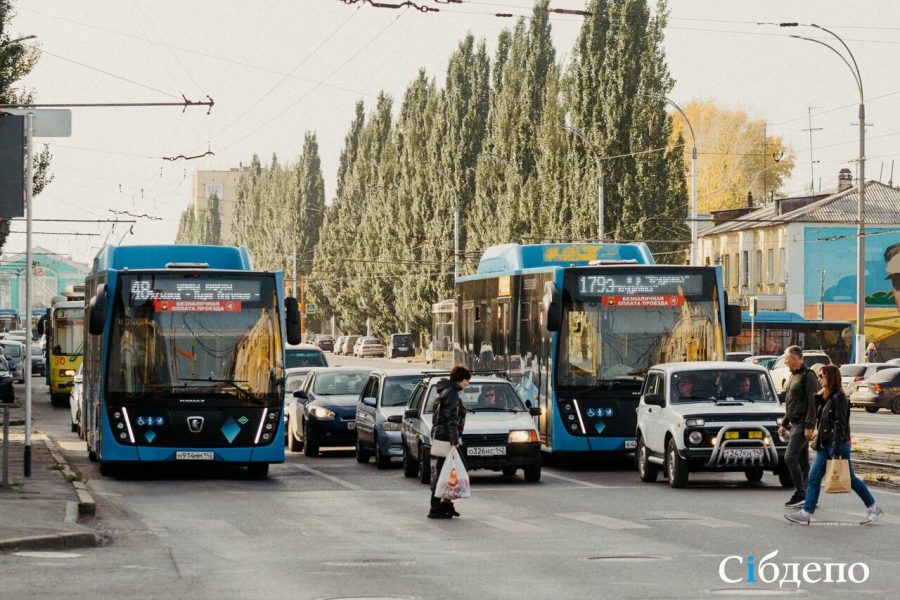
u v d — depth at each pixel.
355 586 15.48
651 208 88.88
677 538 20.09
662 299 35.00
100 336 32.38
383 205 137.00
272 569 17.00
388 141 139.25
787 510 24.17
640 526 21.81
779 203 123.62
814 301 113.06
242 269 34.09
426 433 30.83
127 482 31.64
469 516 23.78
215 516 24.08
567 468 36.00
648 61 89.38
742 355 80.81
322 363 54.81
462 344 43.66
